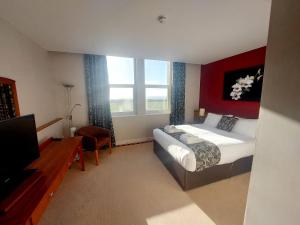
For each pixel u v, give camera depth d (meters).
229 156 2.23
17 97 1.96
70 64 3.41
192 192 2.11
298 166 0.67
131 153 3.48
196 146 2.23
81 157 2.66
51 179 1.33
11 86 1.83
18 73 2.04
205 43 2.68
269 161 0.81
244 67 3.26
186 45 2.78
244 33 2.26
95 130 3.42
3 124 1.12
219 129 3.33
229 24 1.97
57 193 2.09
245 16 1.78
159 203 1.91
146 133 4.30
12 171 1.20
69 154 1.88
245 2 1.51
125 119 4.02
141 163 2.99
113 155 3.37
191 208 1.83
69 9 1.62
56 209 1.80
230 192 2.10
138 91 4.05
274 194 0.79
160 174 2.58
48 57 3.11
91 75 3.50
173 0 1.48
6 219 0.91
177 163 2.30
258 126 0.87
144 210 1.80
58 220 1.65
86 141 2.91
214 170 2.25
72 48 2.94
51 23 1.92
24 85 2.18
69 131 3.56
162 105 4.50
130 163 2.99
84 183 2.33
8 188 1.13
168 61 4.24
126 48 2.95
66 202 1.92
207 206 1.85
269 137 0.80
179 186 2.25
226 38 2.45
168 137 2.75
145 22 1.92
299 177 0.67
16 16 1.73
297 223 0.69
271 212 0.81
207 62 4.19
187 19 1.84
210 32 2.22
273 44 0.76
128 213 1.75
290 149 0.70
